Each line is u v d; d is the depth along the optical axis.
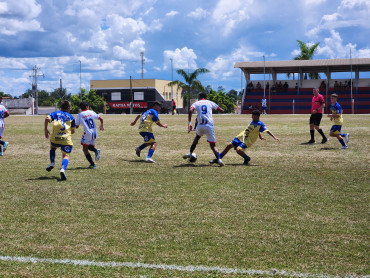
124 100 88.19
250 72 59.47
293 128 20.11
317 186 6.88
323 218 5.04
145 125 9.68
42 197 6.13
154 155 11.07
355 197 6.09
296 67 54.88
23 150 12.27
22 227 4.73
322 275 3.46
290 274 3.48
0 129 11.12
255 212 5.32
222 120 29.28
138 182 7.26
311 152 11.44
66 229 4.66
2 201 5.89
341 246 4.12
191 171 8.42
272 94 57.09
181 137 16.09
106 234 4.50
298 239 4.32
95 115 8.91
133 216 5.16
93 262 3.75
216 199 6.00
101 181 7.36
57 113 7.74
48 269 3.60
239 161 9.88
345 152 11.36
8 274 3.50
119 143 14.02
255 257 3.86
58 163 9.66
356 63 50.22
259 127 9.20
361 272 3.52
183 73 59.47
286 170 8.48
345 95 54.62
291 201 5.87
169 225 4.80
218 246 4.13
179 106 99.06
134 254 3.94
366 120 27.28
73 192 6.47
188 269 3.59
